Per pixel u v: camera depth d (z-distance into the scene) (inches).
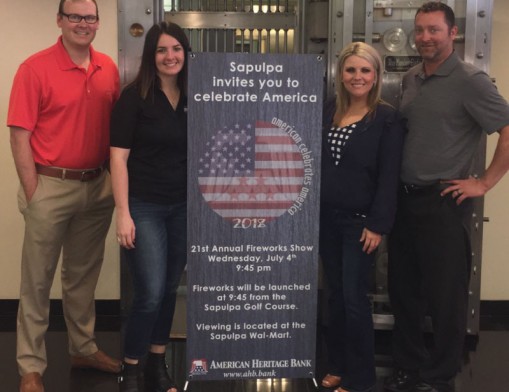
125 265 141.7
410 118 111.0
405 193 112.2
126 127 100.5
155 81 102.0
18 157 107.0
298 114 96.4
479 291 142.2
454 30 107.4
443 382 115.7
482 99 104.2
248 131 96.2
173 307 114.0
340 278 110.7
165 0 145.0
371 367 110.0
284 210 98.7
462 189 107.7
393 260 118.6
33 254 110.7
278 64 95.0
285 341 102.4
